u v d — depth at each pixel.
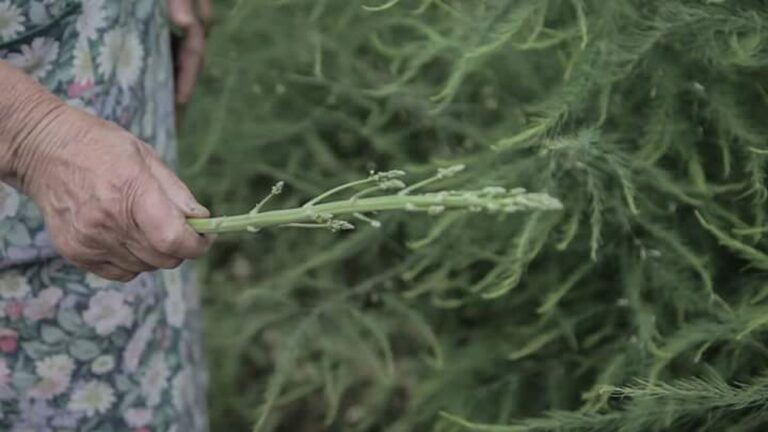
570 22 1.62
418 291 1.79
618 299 1.75
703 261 1.57
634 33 1.55
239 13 1.95
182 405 1.57
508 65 1.77
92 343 1.46
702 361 1.63
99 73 1.42
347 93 2.01
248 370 2.25
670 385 1.53
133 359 1.49
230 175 2.11
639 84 1.63
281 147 2.12
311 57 2.00
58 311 1.45
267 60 2.07
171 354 1.56
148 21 1.48
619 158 1.51
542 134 1.54
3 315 1.44
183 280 1.59
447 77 1.93
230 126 2.08
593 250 1.51
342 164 2.07
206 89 2.10
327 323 2.05
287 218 1.19
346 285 2.07
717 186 1.54
